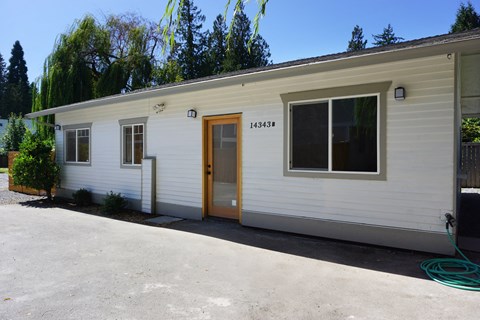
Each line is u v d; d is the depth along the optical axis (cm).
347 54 568
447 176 467
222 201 737
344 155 553
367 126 530
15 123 3023
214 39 2861
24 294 354
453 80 459
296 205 607
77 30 1742
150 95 740
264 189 649
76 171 1092
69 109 985
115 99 812
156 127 841
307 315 304
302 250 514
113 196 869
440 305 321
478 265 424
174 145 804
